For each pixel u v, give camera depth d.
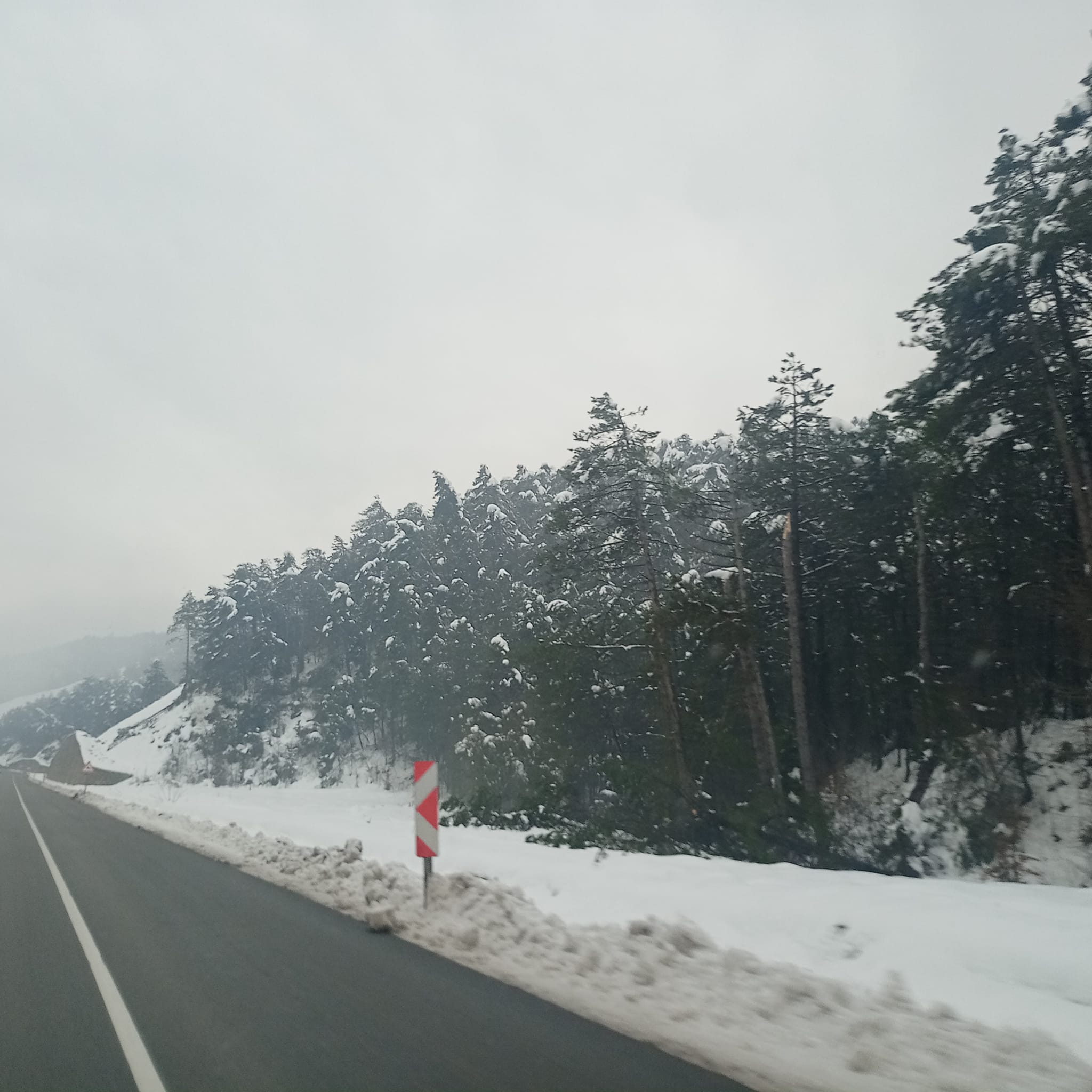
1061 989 6.09
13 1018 6.89
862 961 7.18
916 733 22.77
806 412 26.34
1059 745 21.39
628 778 20.89
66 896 12.91
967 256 19.72
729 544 26.30
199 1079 5.54
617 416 26.80
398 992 7.32
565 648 26.45
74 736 108.94
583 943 8.58
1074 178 17.98
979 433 20.34
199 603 111.56
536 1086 5.26
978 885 9.54
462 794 33.56
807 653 27.11
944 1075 5.16
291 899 12.29
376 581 62.69
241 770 73.25
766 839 18.17
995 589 23.69
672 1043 5.94
